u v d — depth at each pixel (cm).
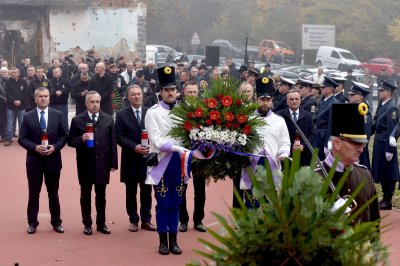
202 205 1518
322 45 6906
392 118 1786
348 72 4656
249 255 597
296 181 587
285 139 1362
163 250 1338
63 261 1298
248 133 1294
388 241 1427
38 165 1480
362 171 864
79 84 2777
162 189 1317
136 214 1526
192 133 1266
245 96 1306
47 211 1688
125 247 1393
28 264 1279
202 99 1308
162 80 1309
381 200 1828
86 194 1489
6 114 2902
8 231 1506
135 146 1477
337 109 836
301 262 591
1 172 2228
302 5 8269
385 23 7731
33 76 2938
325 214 588
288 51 7694
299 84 2033
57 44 5391
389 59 6919
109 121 1489
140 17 5538
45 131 1478
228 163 1292
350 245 592
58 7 5375
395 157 1775
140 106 1510
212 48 3866
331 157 850
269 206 597
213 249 619
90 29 5444
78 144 1474
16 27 5369
